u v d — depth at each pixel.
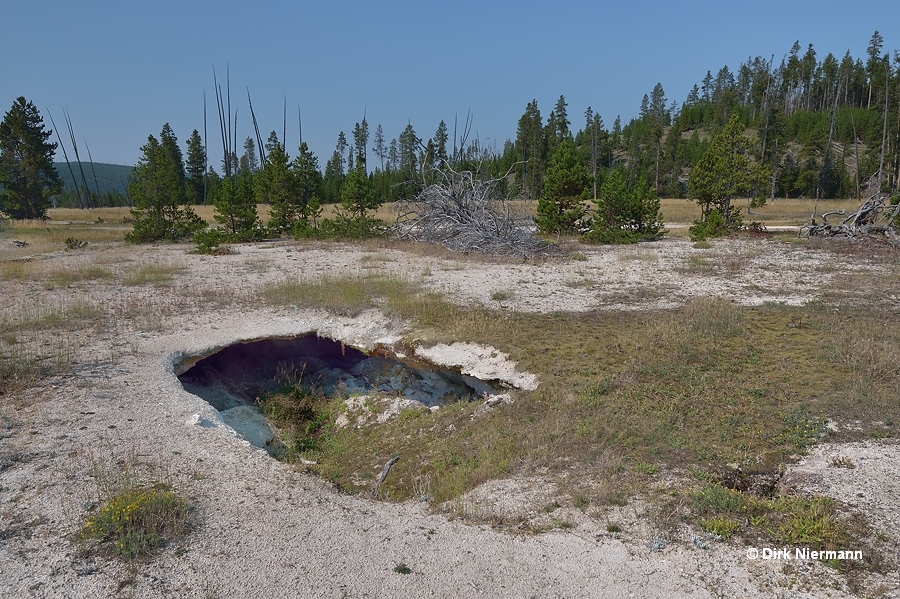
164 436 7.27
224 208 26.73
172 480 6.20
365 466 7.78
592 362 9.51
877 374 8.53
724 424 7.14
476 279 16.53
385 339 11.55
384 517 5.62
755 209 45.38
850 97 91.75
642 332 10.87
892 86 64.44
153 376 9.29
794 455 6.45
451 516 5.63
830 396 7.80
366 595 4.41
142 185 28.14
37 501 5.74
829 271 17.19
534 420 7.72
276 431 9.50
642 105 121.06
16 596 4.39
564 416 7.57
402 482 6.96
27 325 11.74
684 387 8.34
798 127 76.06
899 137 54.75
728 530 5.06
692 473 6.08
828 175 62.62
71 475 6.24
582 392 8.31
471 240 22.19
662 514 5.36
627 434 7.00
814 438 6.76
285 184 30.02
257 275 17.56
